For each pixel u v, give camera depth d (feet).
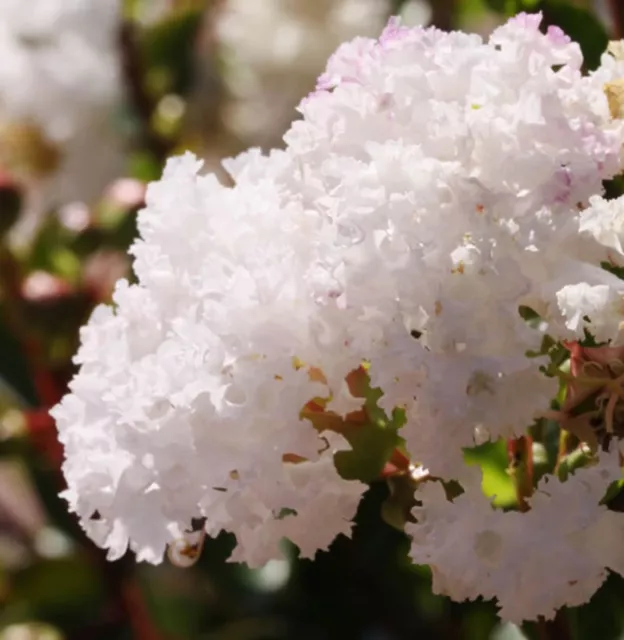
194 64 3.57
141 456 1.76
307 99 1.81
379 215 1.70
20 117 3.34
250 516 1.76
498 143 1.72
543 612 1.71
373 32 3.50
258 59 3.54
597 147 1.73
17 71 3.36
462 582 1.72
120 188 2.96
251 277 1.73
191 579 3.09
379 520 2.56
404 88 1.76
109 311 1.90
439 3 2.97
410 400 1.69
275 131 3.53
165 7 3.59
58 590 3.07
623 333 1.73
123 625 3.08
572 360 1.78
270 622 2.95
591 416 1.77
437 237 1.70
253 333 1.72
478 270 1.69
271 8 3.54
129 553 3.02
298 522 1.81
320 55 3.51
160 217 1.83
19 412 2.95
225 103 3.59
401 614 2.87
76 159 3.37
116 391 1.78
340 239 1.71
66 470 1.85
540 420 1.84
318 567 2.87
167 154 3.48
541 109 1.73
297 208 1.78
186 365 1.74
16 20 3.39
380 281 1.69
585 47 2.19
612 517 1.73
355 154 1.77
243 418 1.73
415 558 1.72
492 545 1.71
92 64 3.40
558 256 1.73
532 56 1.77
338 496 1.80
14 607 3.06
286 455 1.79
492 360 1.67
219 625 3.03
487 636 2.68
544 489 1.72
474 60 1.77
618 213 1.73
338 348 1.72
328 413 1.79
